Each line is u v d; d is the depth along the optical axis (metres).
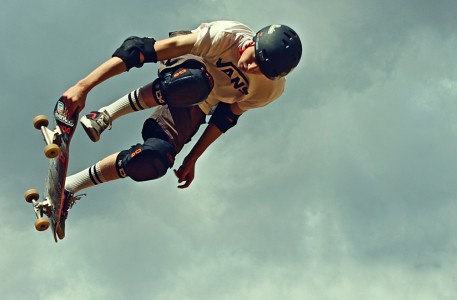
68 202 5.89
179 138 5.95
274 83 5.71
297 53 5.28
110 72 5.24
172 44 5.35
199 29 5.48
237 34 5.38
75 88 5.13
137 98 5.87
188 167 6.20
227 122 6.09
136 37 5.37
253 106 5.91
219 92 5.76
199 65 5.50
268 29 5.28
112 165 5.85
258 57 5.25
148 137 5.91
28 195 5.40
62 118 5.07
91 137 5.91
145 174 5.82
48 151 4.83
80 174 5.94
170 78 5.47
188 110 5.99
